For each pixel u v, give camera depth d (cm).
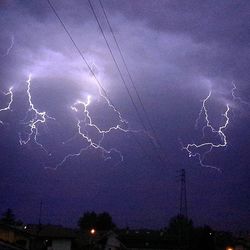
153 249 7281
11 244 2573
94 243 6350
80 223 9644
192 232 6788
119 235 7412
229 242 7400
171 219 8331
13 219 7219
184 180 5497
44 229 5709
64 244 5547
